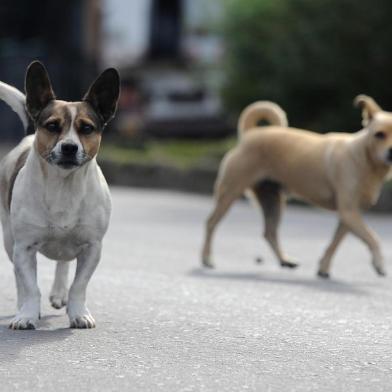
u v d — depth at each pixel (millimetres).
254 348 7918
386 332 8844
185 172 27797
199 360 7430
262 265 14164
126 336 8195
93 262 8609
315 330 8797
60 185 8281
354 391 6703
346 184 13195
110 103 8484
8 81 36500
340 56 26016
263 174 13977
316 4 26531
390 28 25469
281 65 26641
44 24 39750
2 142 36406
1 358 7285
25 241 8453
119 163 29516
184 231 18094
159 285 11102
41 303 9852
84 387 6566
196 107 40156
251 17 28031
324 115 26812
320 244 16891
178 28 41094
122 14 41438
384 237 18219
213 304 9984
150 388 6598
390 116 13273
